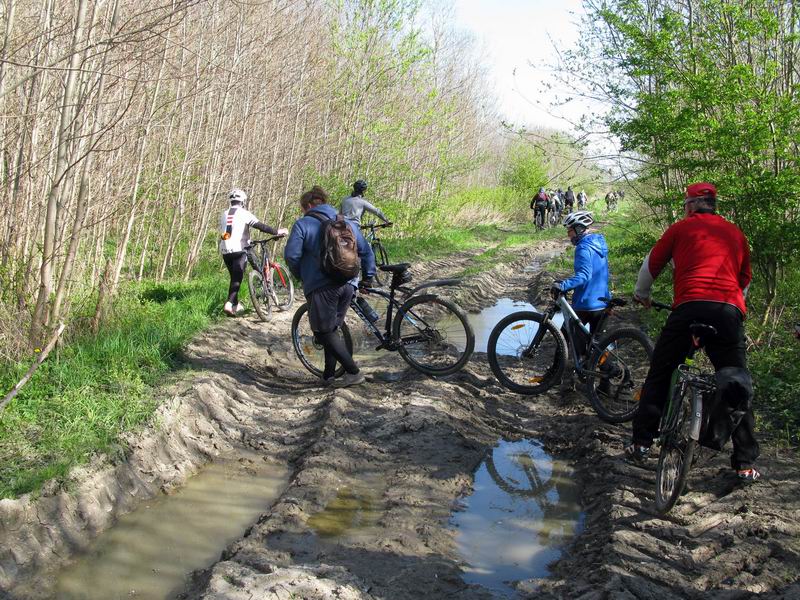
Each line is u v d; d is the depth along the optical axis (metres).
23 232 7.18
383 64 17.22
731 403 4.18
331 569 3.85
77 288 8.33
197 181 12.87
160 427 5.60
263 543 4.30
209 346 8.05
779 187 7.23
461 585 3.88
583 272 6.47
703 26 8.73
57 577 4.04
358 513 4.73
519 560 4.24
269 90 14.43
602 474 5.19
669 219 8.88
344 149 17.81
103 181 9.19
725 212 7.84
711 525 4.25
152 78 9.88
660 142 8.45
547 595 3.74
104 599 3.84
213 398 6.47
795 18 7.95
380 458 5.58
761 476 4.78
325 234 6.68
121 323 7.89
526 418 6.70
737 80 7.79
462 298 13.27
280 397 7.07
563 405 6.91
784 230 7.34
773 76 7.86
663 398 4.89
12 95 7.24
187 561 4.25
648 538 4.10
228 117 13.18
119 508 4.78
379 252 14.41
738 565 3.79
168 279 12.66
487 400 7.06
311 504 4.79
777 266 8.27
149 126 8.84
